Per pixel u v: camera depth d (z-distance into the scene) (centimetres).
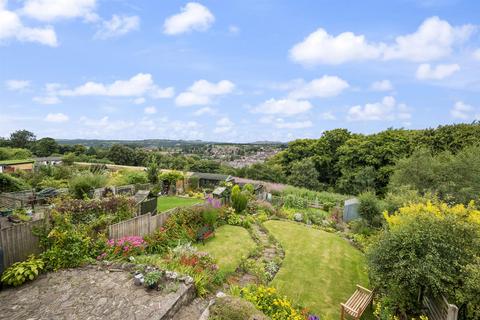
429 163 1602
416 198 963
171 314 484
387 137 3119
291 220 1703
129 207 1011
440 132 2598
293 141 4053
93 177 1805
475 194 1349
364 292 696
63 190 1888
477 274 457
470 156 1558
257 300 525
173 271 597
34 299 511
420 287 586
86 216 857
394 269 574
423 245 565
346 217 1803
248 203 1778
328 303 705
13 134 6512
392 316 584
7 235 607
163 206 1750
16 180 2150
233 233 1218
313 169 3331
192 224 1127
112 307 483
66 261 639
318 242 1237
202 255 760
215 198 1547
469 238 558
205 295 583
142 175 2423
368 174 2900
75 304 494
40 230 672
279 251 1051
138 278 556
